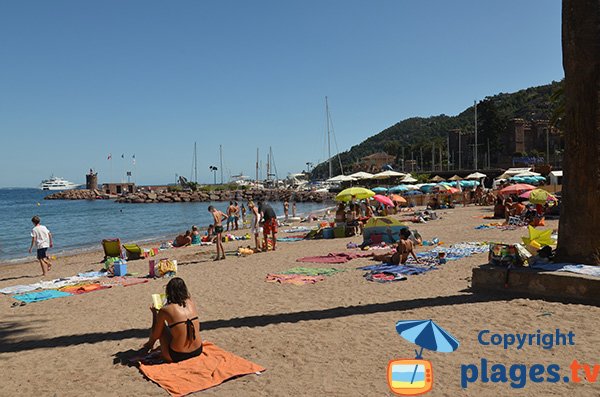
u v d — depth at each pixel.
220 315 8.16
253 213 16.89
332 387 4.90
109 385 5.30
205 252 18.11
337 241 18.69
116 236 32.50
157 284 11.74
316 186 108.62
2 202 119.12
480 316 6.96
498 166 107.94
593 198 7.79
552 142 108.69
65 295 10.91
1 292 11.84
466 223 22.86
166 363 5.77
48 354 6.66
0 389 5.46
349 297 8.78
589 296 7.12
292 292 9.60
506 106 184.00
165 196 99.00
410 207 36.59
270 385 5.03
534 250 9.08
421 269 10.87
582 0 7.70
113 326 7.96
